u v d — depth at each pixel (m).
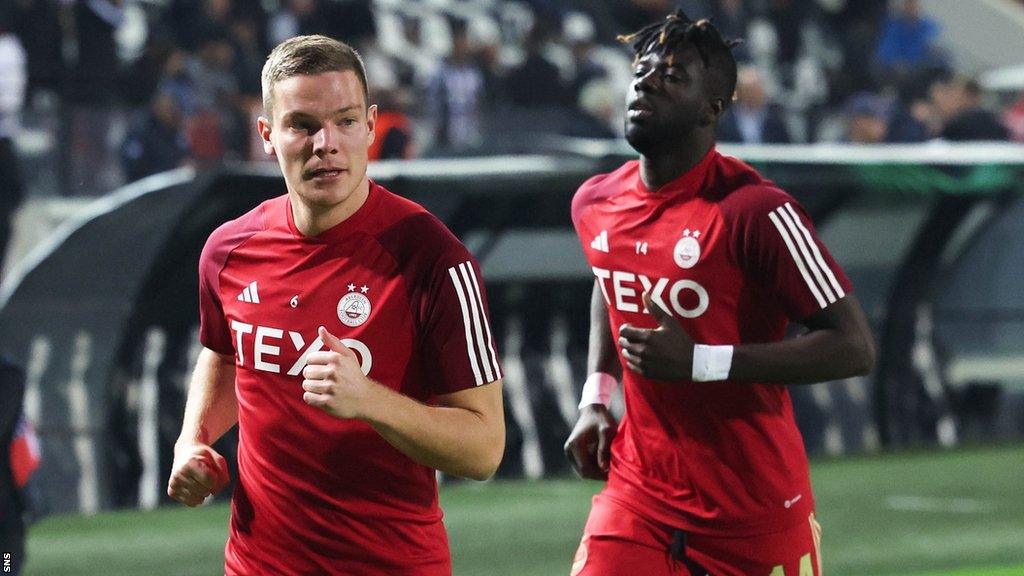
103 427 30.64
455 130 45.53
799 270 12.72
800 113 51.94
